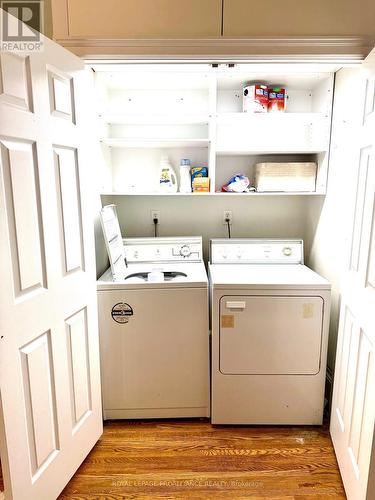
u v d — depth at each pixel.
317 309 1.79
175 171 2.44
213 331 1.83
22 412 1.19
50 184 1.30
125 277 2.05
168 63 1.57
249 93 2.07
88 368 1.67
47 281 1.30
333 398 1.78
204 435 1.87
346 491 1.47
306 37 1.50
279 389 1.88
